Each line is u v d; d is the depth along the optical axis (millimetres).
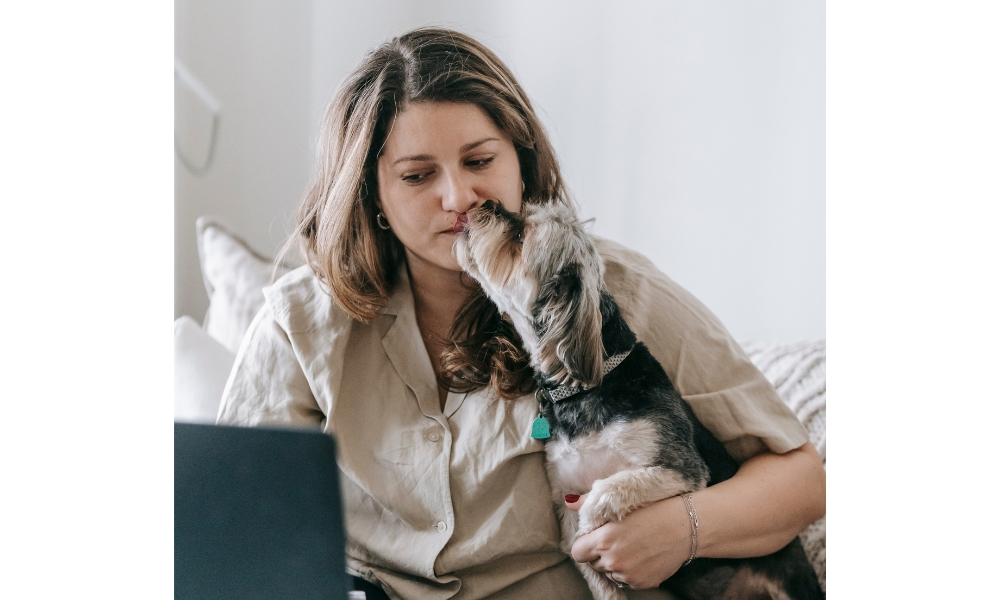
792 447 1574
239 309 1669
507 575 1563
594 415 1508
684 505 1506
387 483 1594
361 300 1620
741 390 1575
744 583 1551
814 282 1647
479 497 1562
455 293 1583
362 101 1609
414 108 1585
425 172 1584
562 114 1628
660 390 1528
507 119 1599
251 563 1047
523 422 1546
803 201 1645
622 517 1500
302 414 1623
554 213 1531
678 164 1639
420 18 1613
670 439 1510
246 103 1678
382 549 1590
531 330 1527
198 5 1678
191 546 1052
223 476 1042
